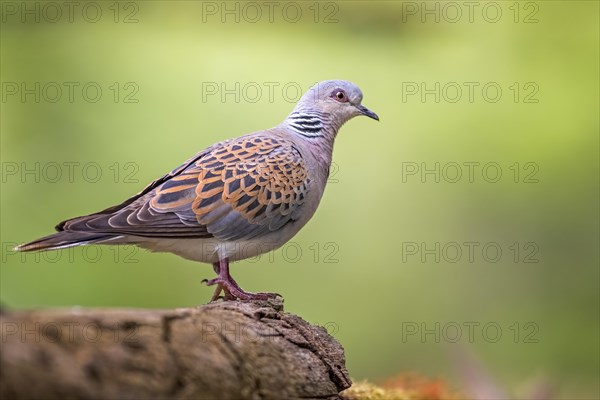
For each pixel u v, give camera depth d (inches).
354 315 632.4
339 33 572.1
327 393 221.6
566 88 649.6
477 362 441.1
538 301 646.5
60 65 574.2
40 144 555.5
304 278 629.9
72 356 155.9
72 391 152.3
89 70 581.9
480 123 659.4
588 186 653.3
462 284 656.4
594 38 637.9
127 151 569.6
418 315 637.3
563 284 650.8
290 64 620.4
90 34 593.0
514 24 639.1
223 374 180.2
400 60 652.1
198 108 597.6
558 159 654.5
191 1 540.7
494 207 663.1
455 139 660.7
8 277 510.9
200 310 197.9
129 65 591.5
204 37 598.2
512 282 655.8
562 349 630.5
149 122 582.6
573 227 655.1
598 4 625.0
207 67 609.6
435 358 629.6
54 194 548.1
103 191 556.4
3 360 146.0
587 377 615.8
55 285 515.2
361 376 613.9
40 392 149.3
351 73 644.1
